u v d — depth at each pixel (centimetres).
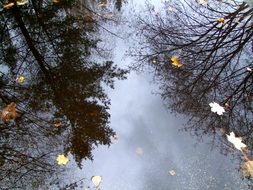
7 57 646
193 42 612
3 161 417
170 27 659
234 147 392
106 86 537
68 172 397
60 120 466
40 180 391
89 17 750
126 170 394
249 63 548
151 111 481
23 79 562
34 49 655
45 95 520
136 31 679
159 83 538
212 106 436
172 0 722
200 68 558
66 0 795
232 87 506
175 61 558
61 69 590
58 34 703
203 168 380
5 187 387
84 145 427
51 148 428
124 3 768
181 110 476
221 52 584
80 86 539
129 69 578
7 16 764
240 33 601
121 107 492
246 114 445
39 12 773
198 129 436
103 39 673
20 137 443
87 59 617
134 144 429
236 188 350
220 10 668
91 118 467
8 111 465
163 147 419
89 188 376
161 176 382
